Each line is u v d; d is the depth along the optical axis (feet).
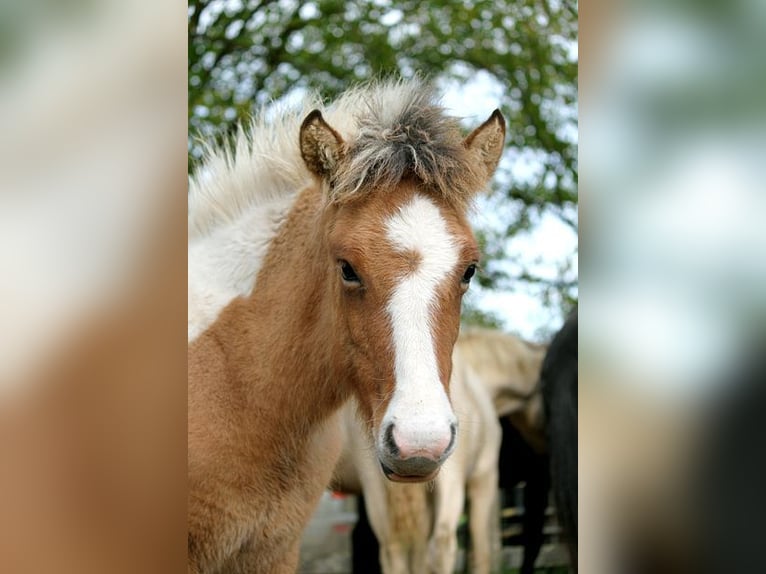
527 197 24.73
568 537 16.08
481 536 18.07
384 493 16.30
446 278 7.14
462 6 23.30
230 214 9.54
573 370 16.39
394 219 7.37
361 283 7.34
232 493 8.48
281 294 8.73
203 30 21.58
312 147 7.98
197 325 8.98
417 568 16.40
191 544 8.34
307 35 23.17
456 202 7.75
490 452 18.29
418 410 6.61
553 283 24.64
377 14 23.00
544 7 23.57
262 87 22.53
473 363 19.86
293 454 8.73
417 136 7.77
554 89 24.49
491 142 8.39
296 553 9.30
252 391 8.61
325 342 8.32
